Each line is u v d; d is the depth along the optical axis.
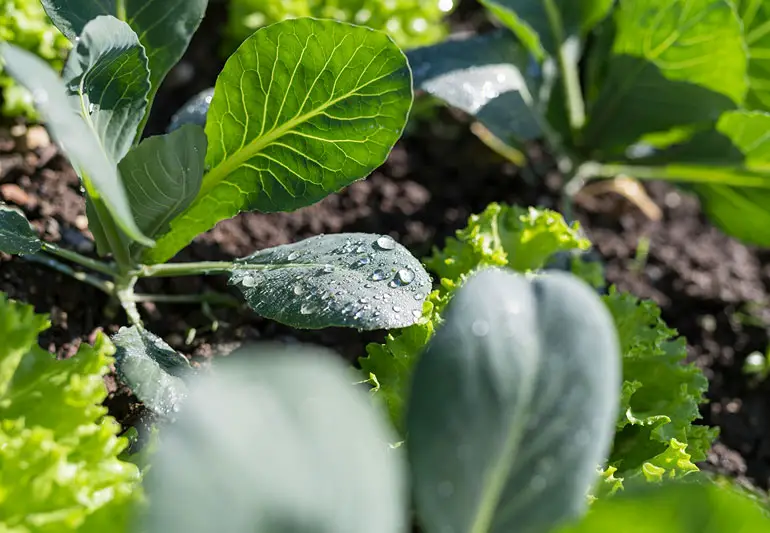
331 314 0.52
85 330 0.60
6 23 0.63
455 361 0.45
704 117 0.66
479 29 0.85
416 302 0.53
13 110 0.65
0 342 0.49
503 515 0.46
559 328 0.46
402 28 0.72
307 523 0.42
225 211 0.58
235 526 0.42
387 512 0.44
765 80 0.67
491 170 0.75
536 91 0.69
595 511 0.46
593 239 0.74
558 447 0.45
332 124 0.55
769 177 0.66
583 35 0.70
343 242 0.56
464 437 0.45
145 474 0.49
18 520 0.47
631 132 0.68
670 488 0.46
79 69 0.51
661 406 0.58
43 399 0.49
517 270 0.60
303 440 0.43
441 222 0.71
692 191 0.71
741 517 0.46
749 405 0.67
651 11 0.64
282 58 0.54
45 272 0.60
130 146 0.55
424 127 0.77
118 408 0.57
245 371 0.43
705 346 0.69
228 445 0.42
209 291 0.64
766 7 0.65
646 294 0.71
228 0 0.78
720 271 0.74
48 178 0.65
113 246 0.57
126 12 0.56
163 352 0.54
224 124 0.56
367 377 0.55
